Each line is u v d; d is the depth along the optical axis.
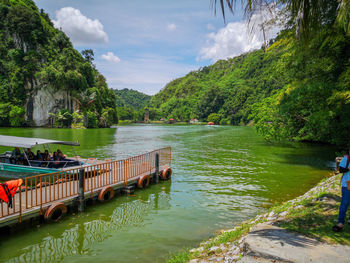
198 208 10.88
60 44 126.75
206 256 5.79
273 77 22.92
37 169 13.31
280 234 5.60
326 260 4.42
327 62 16.81
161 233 8.35
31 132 67.12
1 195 7.54
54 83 106.19
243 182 15.49
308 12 5.41
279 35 14.12
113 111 140.75
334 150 31.52
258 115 35.78
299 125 28.62
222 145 38.88
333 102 16.41
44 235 8.12
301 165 21.50
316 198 8.41
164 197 12.37
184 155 27.58
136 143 41.84
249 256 4.69
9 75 103.38
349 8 7.22
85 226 8.87
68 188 11.32
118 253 7.01
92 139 49.28
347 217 6.47
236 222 9.33
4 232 8.20
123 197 12.27
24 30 107.12
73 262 6.54
